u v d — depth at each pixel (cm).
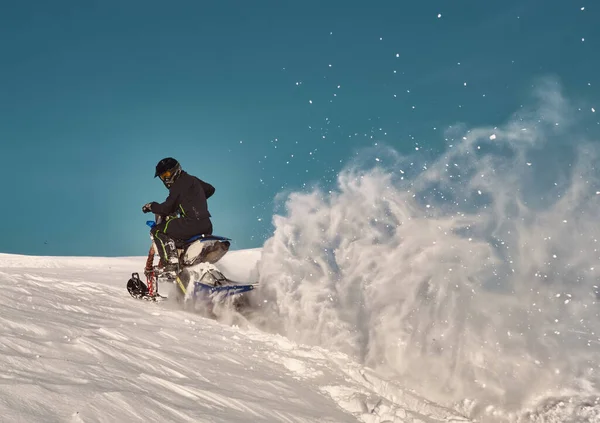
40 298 466
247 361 350
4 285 545
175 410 216
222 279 577
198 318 507
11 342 253
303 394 302
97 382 223
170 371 279
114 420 190
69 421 179
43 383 203
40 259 2122
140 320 438
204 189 626
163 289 765
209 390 260
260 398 272
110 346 294
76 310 438
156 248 592
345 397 313
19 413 172
